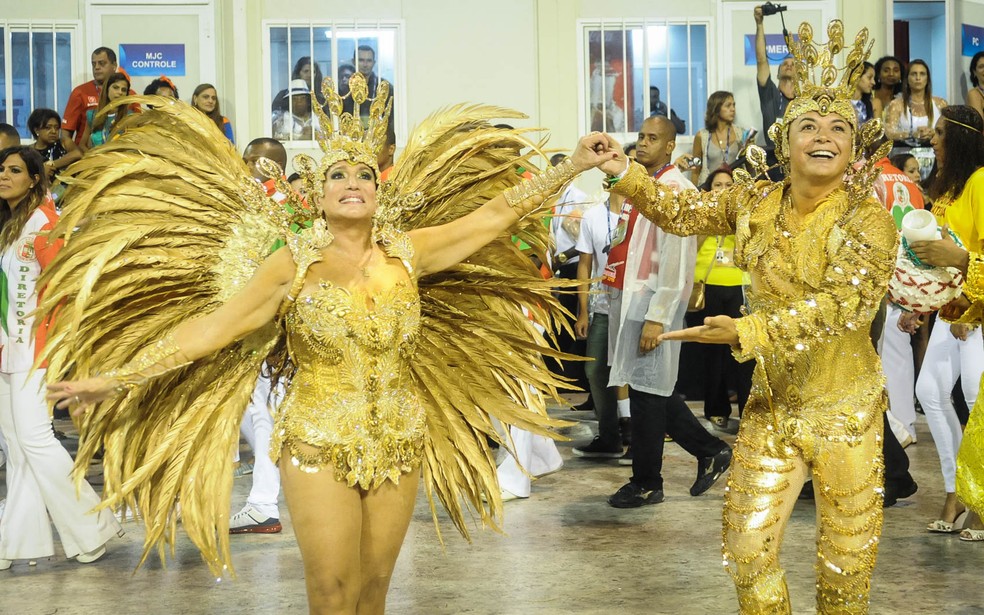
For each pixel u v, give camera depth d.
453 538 5.56
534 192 3.58
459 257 3.56
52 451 5.07
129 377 3.31
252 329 3.38
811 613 4.30
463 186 3.90
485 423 3.95
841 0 11.19
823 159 3.40
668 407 6.22
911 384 7.80
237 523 5.65
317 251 3.31
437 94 11.13
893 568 4.86
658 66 11.21
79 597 4.66
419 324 3.47
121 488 3.53
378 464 3.32
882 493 3.40
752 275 3.57
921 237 3.73
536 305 4.04
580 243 7.14
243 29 10.99
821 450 3.38
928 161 9.23
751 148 3.68
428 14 11.08
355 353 3.30
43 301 3.55
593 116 11.23
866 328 3.40
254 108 11.07
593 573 4.87
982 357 5.38
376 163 3.37
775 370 3.42
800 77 3.54
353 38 11.08
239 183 3.70
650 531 5.58
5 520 5.08
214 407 3.64
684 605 4.40
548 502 6.30
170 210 3.67
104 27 11.19
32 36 11.14
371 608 3.51
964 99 11.65
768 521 3.39
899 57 11.70
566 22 11.11
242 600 4.57
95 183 3.56
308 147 11.12
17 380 5.02
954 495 5.44
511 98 11.15
